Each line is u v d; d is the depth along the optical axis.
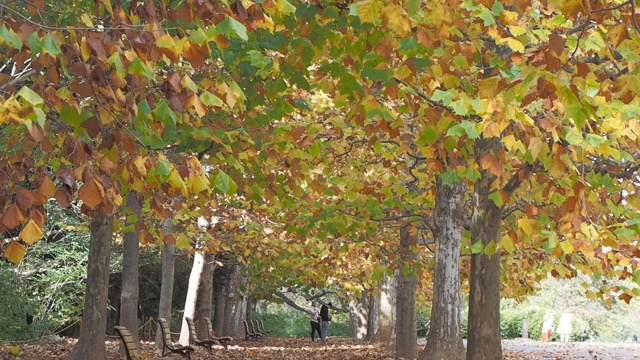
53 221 23.98
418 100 9.28
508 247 8.00
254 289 44.03
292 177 11.95
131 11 6.49
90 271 15.70
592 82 6.18
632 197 9.97
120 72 4.98
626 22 6.30
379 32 7.30
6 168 5.69
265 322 64.12
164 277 25.55
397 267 19.94
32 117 4.46
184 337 26.77
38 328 21.45
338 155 14.38
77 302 23.66
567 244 7.52
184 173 5.77
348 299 53.81
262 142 10.62
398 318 22.62
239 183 11.20
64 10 9.30
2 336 19.06
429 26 7.09
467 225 15.95
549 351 30.84
